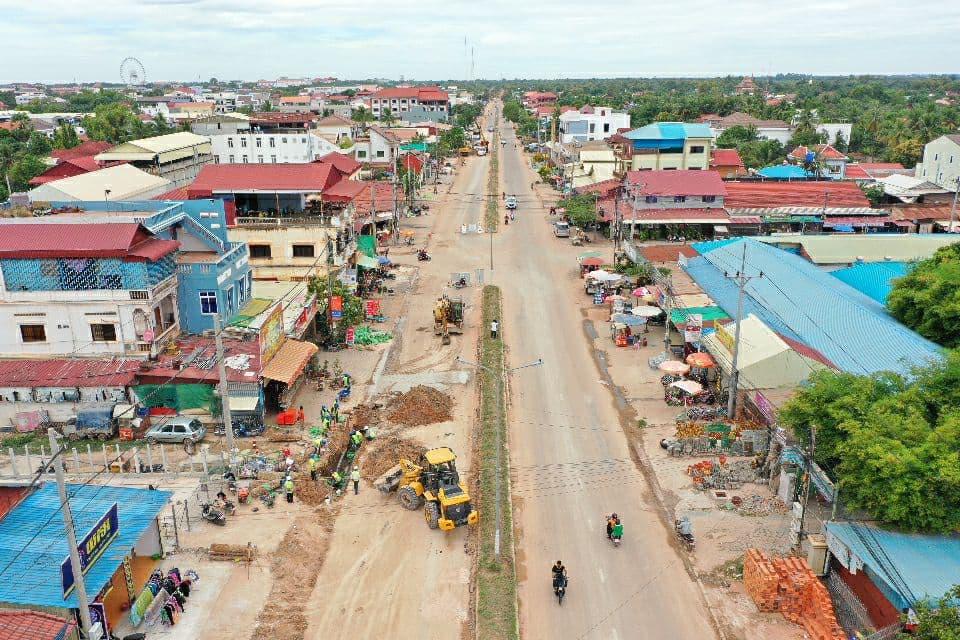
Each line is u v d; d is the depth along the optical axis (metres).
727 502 35.66
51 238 43.16
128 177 90.94
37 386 42.12
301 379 49.47
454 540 33.22
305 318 53.34
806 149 134.75
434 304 68.12
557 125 179.88
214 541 32.69
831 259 70.94
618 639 27.02
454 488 33.75
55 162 127.81
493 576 30.12
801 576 28.52
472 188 135.12
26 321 43.91
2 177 118.25
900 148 143.00
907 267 60.06
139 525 29.03
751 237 74.62
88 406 42.28
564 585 28.92
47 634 23.27
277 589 29.61
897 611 25.56
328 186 69.31
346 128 167.38
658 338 59.22
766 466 37.78
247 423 42.78
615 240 85.94
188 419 42.16
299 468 38.88
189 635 26.97
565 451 41.09
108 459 39.69
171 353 45.06
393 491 36.97
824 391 32.19
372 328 61.59
